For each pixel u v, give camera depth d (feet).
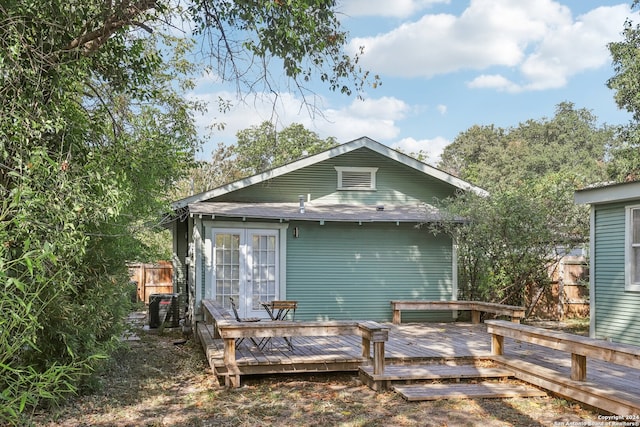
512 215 33.91
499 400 18.31
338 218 34.73
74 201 12.98
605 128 150.20
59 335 16.20
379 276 37.14
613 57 54.60
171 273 51.98
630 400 15.34
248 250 34.71
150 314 36.11
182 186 88.28
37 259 9.55
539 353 24.08
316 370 20.90
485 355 22.98
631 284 27.66
